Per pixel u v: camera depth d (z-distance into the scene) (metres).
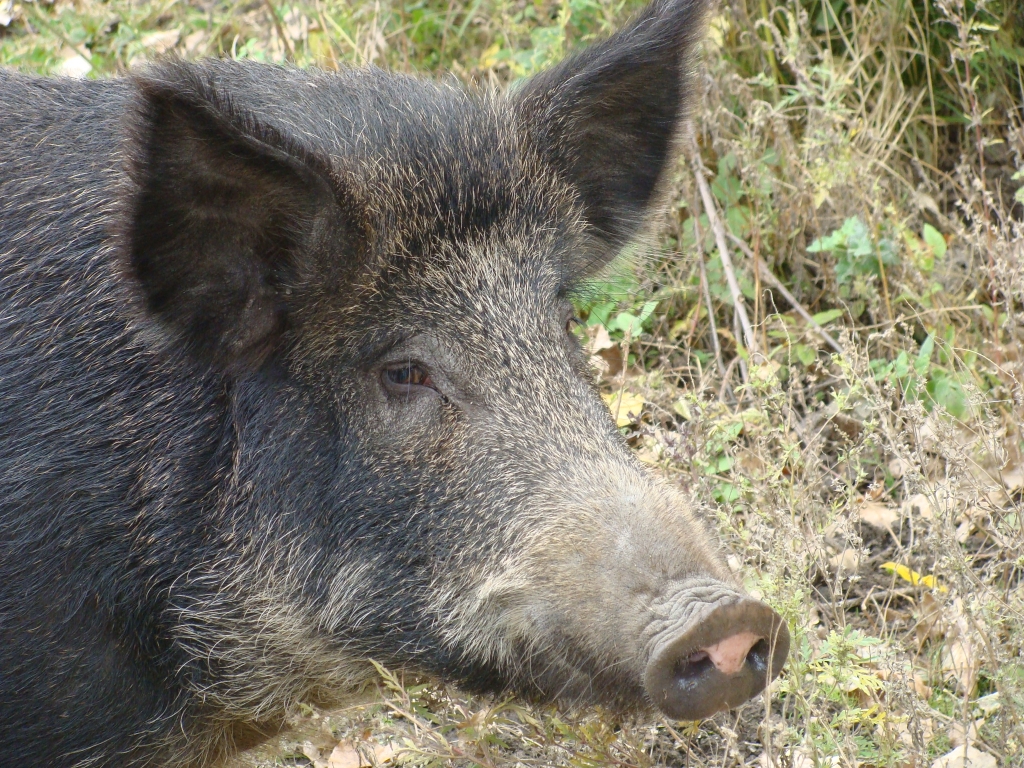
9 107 9.59
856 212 14.70
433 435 8.59
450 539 8.50
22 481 8.62
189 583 9.05
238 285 8.72
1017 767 9.41
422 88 9.93
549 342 8.84
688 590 7.63
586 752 9.65
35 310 8.92
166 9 18.47
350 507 8.77
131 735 9.15
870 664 10.66
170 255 8.39
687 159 14.87
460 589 8.52
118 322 8.88
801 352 13.91
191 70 8.11
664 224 11.75
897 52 15.91
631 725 9.44
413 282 8.77
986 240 13.53
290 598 9.03
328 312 8.76
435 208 8.90
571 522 8.08
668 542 7.87
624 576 7.81
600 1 15.73
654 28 10.07
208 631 9.17
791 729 9.33
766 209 14.95
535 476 8.30
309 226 8.62
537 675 8.34
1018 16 15.76
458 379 8.65
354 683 9.65
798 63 15.43
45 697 8.72
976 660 10.03
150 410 8.88
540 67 15.23
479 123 9.50
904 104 16.05
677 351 14.59
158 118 7.87
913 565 12.17
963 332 13.95
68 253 9.00
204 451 8.95
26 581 8.57
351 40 16.47
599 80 10.01
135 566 8.89
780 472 10.74
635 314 14.22
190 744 9.59
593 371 11.62
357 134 9.19
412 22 17.36
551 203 9.45
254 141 8.10
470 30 17.52
